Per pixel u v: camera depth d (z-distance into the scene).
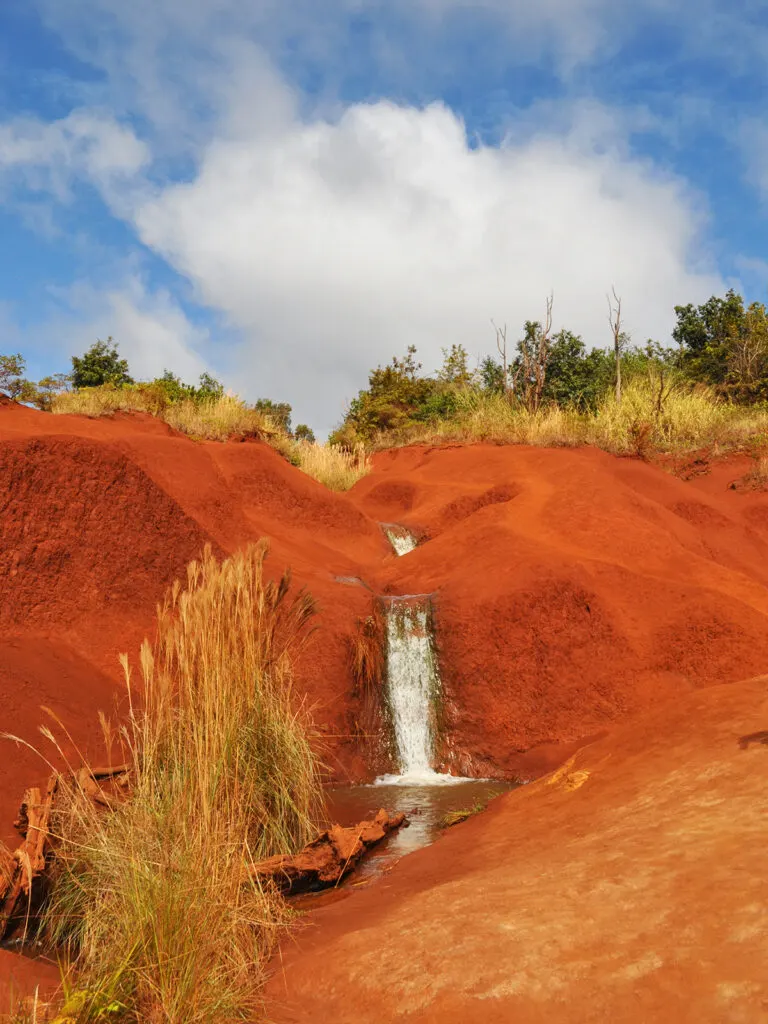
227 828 4.66
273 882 4.92
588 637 10.67
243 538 12.40
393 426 32.09
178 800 4.52
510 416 22.48
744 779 4.91
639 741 6.53
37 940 4.58
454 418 26.17
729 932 3.00
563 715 10.08
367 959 3.51
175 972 3.37
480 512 14.30
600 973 2.96
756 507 17.25
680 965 2.88
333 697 9.80
